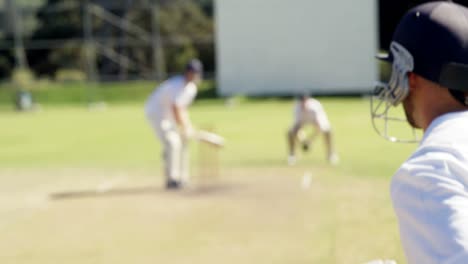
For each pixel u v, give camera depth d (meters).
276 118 15.64
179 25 32.56
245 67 24.55
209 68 31.83
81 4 32.50
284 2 23.75
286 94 24.09
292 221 5.19
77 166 9.05
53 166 9.11
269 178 7.49
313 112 8.33
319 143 10.37
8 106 24.53
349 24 23.23
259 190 6.78
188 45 31.89
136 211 6.04
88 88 26.14
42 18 33.16
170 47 31.97
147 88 26.05
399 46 0.96
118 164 9.16
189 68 6.87
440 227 0.79
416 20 0.94
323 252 3.96
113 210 6.13
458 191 0.81
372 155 7.86
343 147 9.53
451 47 0.90
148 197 6.69
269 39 24.20
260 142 10.98
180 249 4.67
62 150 10.95
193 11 32.78
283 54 24.08
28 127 15.83
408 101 1.00
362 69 23.23
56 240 5.06
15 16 28.42
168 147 7.10
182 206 6.17
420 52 0.92
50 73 32.06
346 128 12.34
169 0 32.59
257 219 5.43
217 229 5.20
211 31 32.62
